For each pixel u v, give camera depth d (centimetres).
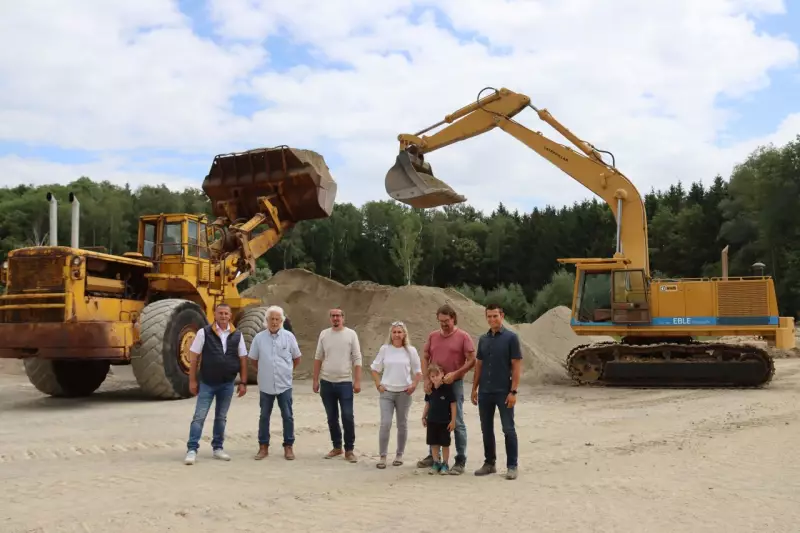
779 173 5484
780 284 5328
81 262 1357
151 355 1401
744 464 797
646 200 8844
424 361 771
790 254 5350
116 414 1227
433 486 692
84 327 1320
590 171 1856
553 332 2273
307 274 2402
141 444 927
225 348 826
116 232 7625
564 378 1880
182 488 680
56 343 1316
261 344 840
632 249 1803
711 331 1700
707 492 662
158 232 1617
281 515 588
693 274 7031
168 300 1480
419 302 2147
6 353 1354
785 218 5456
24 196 7538
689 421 1142
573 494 657
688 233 7044
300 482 709
